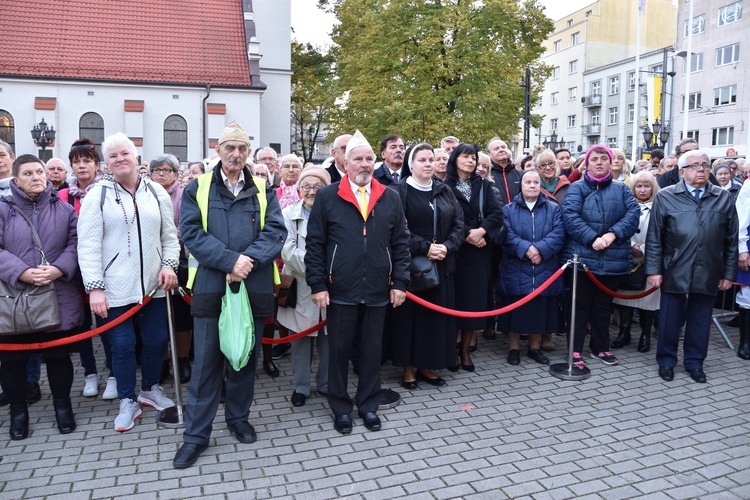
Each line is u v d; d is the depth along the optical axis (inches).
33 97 995.3
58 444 164.6
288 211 195.0
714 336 276.1
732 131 1457.9
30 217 167.2
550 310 231.0
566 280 235.1
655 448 161.0
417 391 205.0
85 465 152.1
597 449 160.4
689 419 180.2
